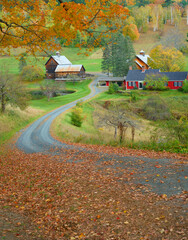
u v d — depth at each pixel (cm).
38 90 8794
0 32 1405
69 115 5666
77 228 738
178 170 1073
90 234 692
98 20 1187
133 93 7088
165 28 16462
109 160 1436
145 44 14375
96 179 1105
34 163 1670
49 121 4850
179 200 778
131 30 14550
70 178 1180
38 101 7644
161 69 9256
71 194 985
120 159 1423
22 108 4866
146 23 16200
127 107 5988
